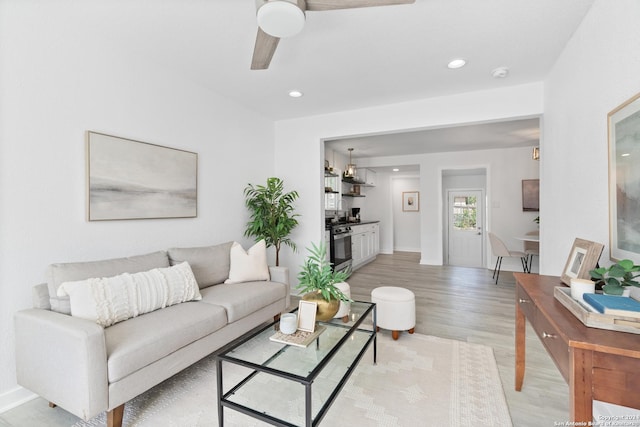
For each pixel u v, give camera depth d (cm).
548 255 262
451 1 173
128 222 234
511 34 205
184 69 263
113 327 171
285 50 228
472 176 690
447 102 320
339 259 492
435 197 622
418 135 471
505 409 169
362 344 204
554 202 245
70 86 198
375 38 211
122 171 227
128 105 233
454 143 527
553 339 115
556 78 241
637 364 88
